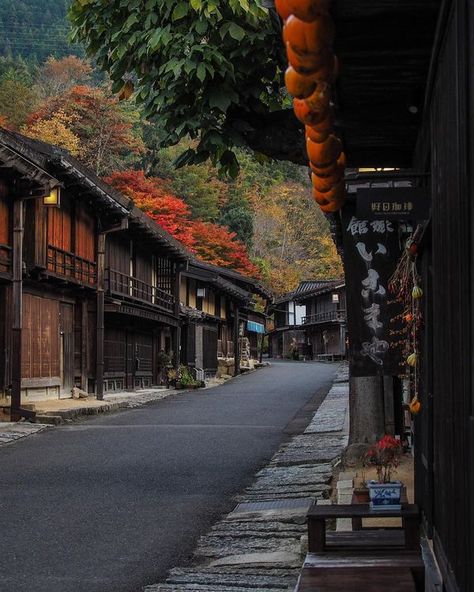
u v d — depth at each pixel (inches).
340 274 3533.5
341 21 182.7
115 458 572.7
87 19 419.2
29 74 3105.3
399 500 235.9
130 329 1352.1
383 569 203.6
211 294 2033.7
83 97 2395.4
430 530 255.0
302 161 396.8
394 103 250.4
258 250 3358.8
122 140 2449.6
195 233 2509.8
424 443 277.1
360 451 474.0
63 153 903.1
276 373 2108.8
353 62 211.2
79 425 800.9
